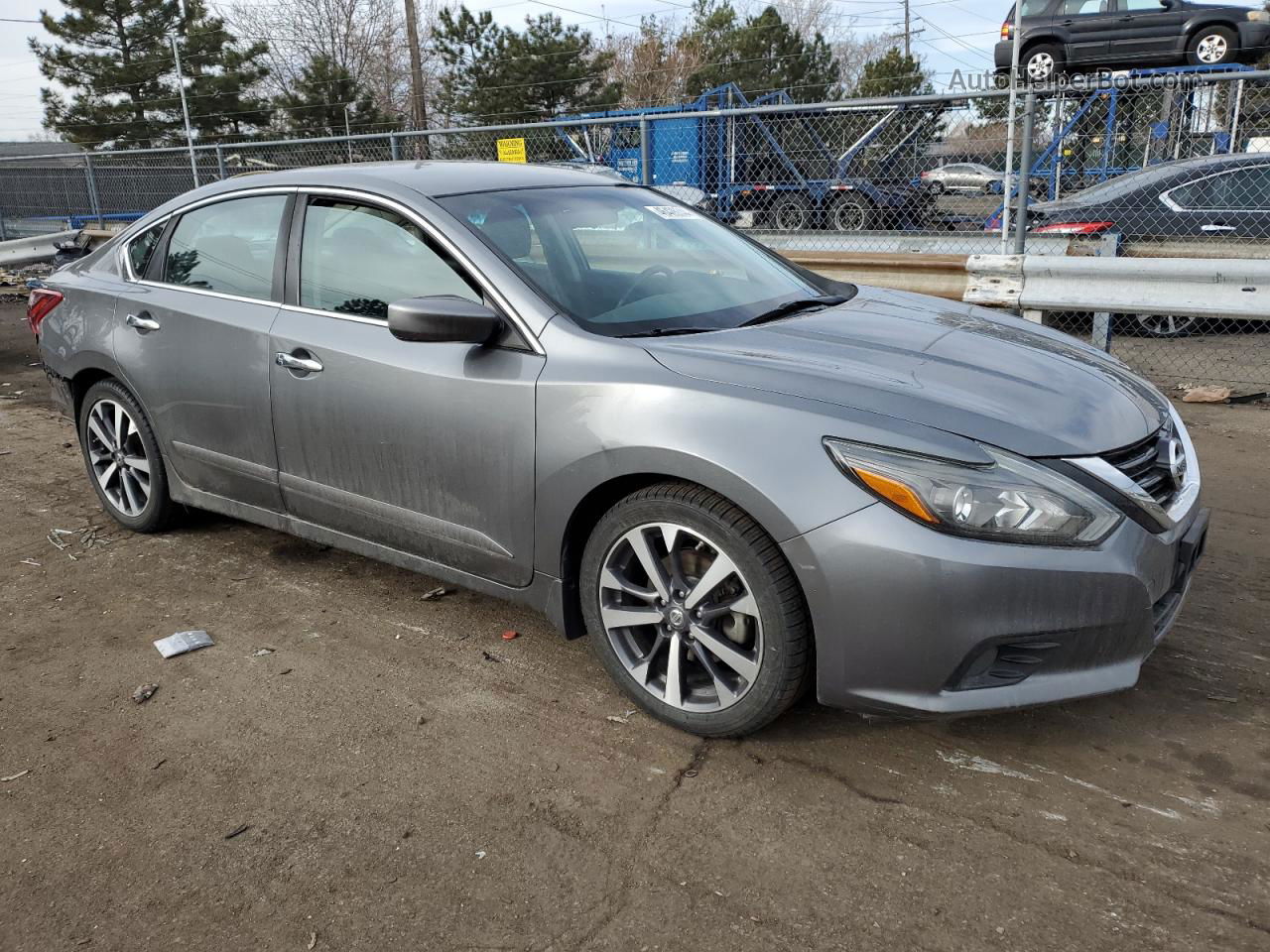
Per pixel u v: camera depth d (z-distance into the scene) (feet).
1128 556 8.29
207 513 15.64
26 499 16.90
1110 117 39.70
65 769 9.36
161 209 14.10
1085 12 49.60
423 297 10.72
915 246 28.02
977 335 10.75
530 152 44.86
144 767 9.36
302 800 8.82
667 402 8.98
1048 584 8.04
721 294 11.38
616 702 10.23
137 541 14.79
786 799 8.65
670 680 9.52
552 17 93.15
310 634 11.86
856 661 8.40
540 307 10.05
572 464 9.50
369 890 7.73
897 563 8.07
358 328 11.21
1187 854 7.86
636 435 9.04
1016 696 8.34
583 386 9.45
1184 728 9.56
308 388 11.52
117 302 13.91
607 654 9.95
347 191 11.71
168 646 11.50
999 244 26.76
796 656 8.71
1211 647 11.07
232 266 12.73
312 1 132.46
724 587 9.09
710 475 8.65
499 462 10.06
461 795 8.82
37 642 11.83
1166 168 30.14
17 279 49.29
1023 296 23.16
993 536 8.04
